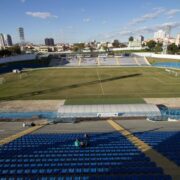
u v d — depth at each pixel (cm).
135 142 2394
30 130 3362
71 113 4016
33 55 13100
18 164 1722
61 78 7969
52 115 4091
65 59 13162
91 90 6056
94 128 3394
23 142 2461
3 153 2042
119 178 1392
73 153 1997
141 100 5022
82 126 3538
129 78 7662
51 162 1756
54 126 3584
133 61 12256
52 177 1434
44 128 3475
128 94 5569
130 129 3306
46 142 2436
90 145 2302
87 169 1565
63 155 1945
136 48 18312
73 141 2448
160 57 12675
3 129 3441
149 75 8200
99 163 1700
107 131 3164
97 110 4062
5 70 10169
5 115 4119
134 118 3950
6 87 6588
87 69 10069
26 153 2019
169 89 6012
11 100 5238
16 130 3388
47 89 6259
